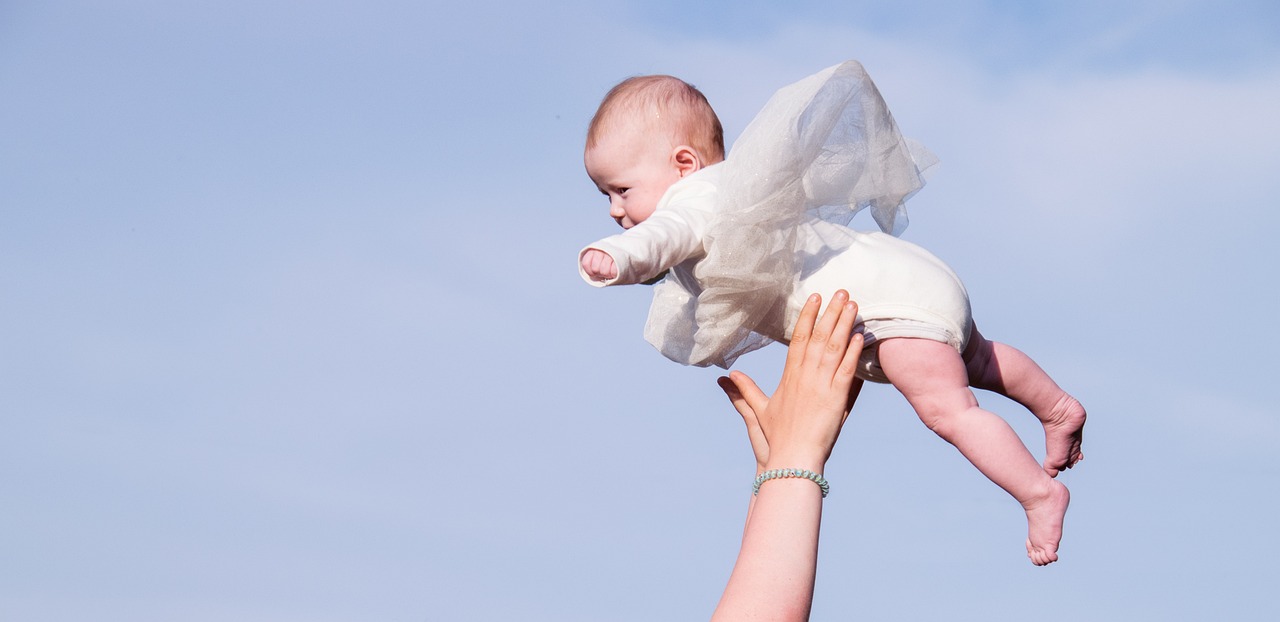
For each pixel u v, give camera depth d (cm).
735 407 300
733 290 294
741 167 292
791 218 291
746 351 320
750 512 291
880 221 320
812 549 247
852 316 264
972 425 300
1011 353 345
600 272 264
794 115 292
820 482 254
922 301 302
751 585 240
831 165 299
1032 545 301
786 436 259
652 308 330
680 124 360
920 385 303
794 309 303
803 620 241
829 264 303
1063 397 347
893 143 310
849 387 260
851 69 300
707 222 296
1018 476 299
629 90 368
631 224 367
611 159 362
